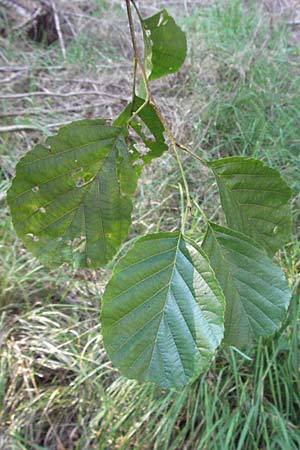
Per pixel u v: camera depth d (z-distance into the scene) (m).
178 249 0.27
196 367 0.26
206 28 1.55
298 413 0.80
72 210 0.30
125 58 1.60
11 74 1.52
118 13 1.78
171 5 1.85
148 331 0.27
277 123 1.21
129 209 0.31
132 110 0.34
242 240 0.30
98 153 0.30
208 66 1.39
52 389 0.82
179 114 1.28
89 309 0.90
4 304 0.91
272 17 1.58
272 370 0.82
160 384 0.26
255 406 0.76
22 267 0.91
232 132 1.23
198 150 1.16
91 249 0.31
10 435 0.77
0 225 0.99
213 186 1.08
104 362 0.84
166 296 0.27
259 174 0.31
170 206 1.08
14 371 0.83
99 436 0.77
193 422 0.76
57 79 1.49
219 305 0.26
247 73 1.35
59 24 1.72
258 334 0.30
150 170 1.15
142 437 0.77
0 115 1.21
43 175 0.29
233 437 0.75
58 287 0.96
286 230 0.33
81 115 1.34
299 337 0.83
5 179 1.14
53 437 0.79
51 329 0.87
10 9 1.77
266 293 0.30
